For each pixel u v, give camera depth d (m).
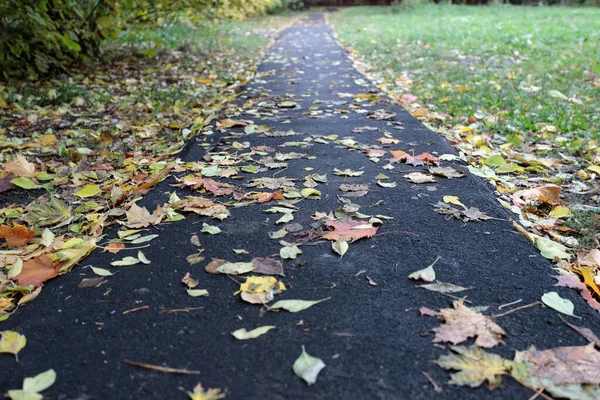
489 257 1.92
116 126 4.18
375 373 1.33
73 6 6.00
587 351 1.39
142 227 2.23
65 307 1.66
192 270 1.86
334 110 4.50
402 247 1.99
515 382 1.29
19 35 5.54
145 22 7.98
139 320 1.57
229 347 1.44
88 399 1.27
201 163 3.06
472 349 1.40
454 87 5.74
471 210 2.32
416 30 12.38
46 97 5.07
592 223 2.38
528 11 18.38
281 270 1.82
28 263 1.90
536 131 4.06
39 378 1.33
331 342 1.45
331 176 2.83
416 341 1.45
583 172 3.08
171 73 6.72
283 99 5.01
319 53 8.78
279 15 21.36
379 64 7.60
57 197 2.76
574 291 1.71
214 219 2.29
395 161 3.06
